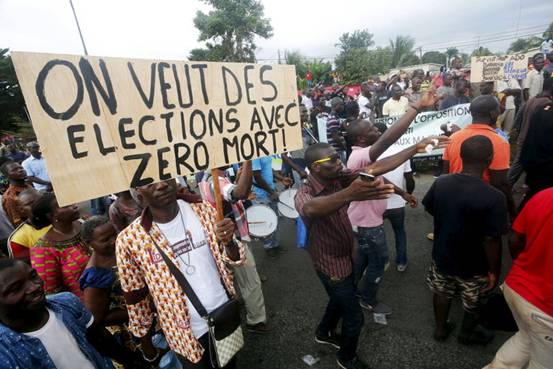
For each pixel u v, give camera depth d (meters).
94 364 1.61
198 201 1.84
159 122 1.42
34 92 1.14
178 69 1.45
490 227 2.02
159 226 1.68
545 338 1.63
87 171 1.26
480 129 2.71
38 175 6.25
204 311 1.68
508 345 1.90
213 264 1.80
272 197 4.38
